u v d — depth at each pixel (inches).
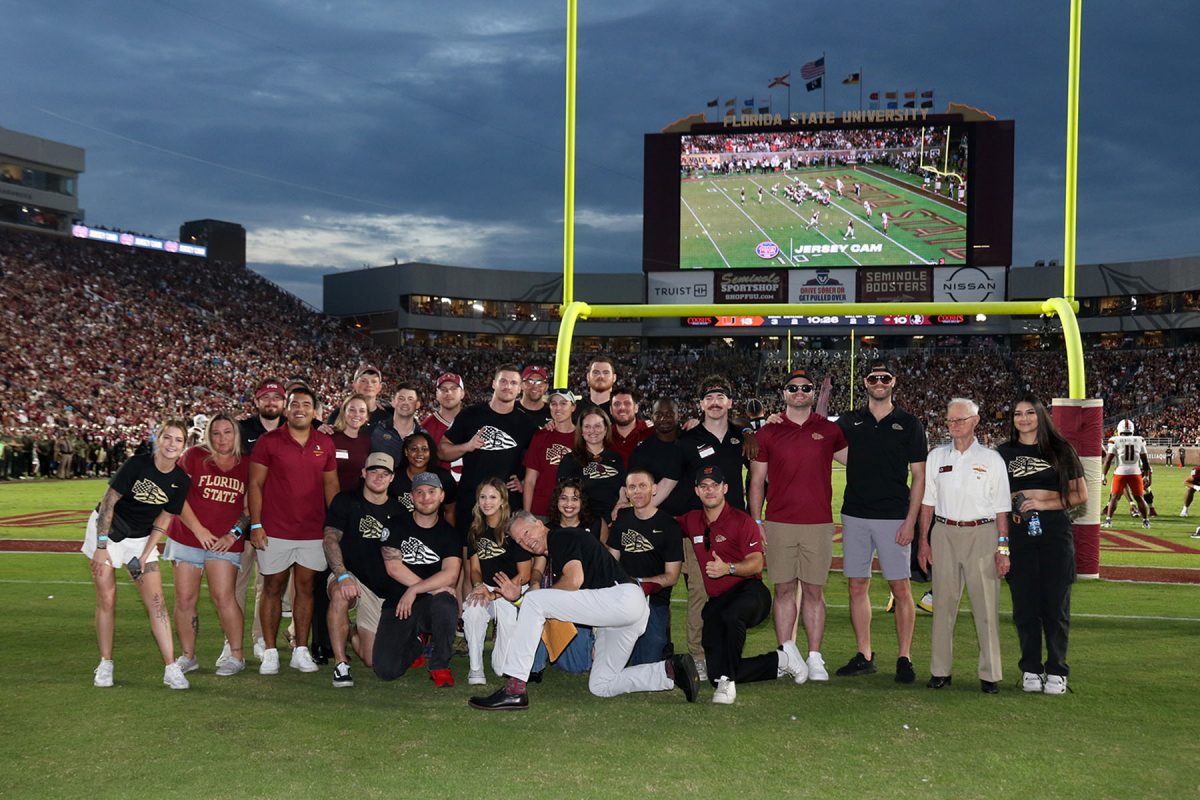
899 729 192.5
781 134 1450.5
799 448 241.9
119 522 224.7
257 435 280.4
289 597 320.5
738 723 197.5
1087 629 292.4
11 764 168.7
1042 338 2219.5
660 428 255.8
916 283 1428.4
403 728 193.0
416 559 239.1
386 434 280.1
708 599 241.9
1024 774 165.3
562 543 222.5
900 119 1423.5
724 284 1481.3
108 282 1925.4
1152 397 1957.4
